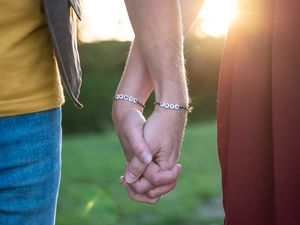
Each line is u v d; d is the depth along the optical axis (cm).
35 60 195
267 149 201
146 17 205
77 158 941
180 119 207
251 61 200
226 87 207
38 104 195
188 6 231
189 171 820
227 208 206
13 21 190
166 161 207
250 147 201
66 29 196
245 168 201
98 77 1445
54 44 192
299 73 192
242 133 201
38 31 195
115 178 782
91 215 614
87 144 1084
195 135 1126
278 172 194
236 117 202
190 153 945
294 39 191
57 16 194
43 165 199
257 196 201
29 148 196
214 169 839
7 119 193
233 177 203
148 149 204
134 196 213
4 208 196
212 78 1379
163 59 206
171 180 209
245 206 202
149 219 602
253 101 200
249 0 199
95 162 899
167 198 657
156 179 207
